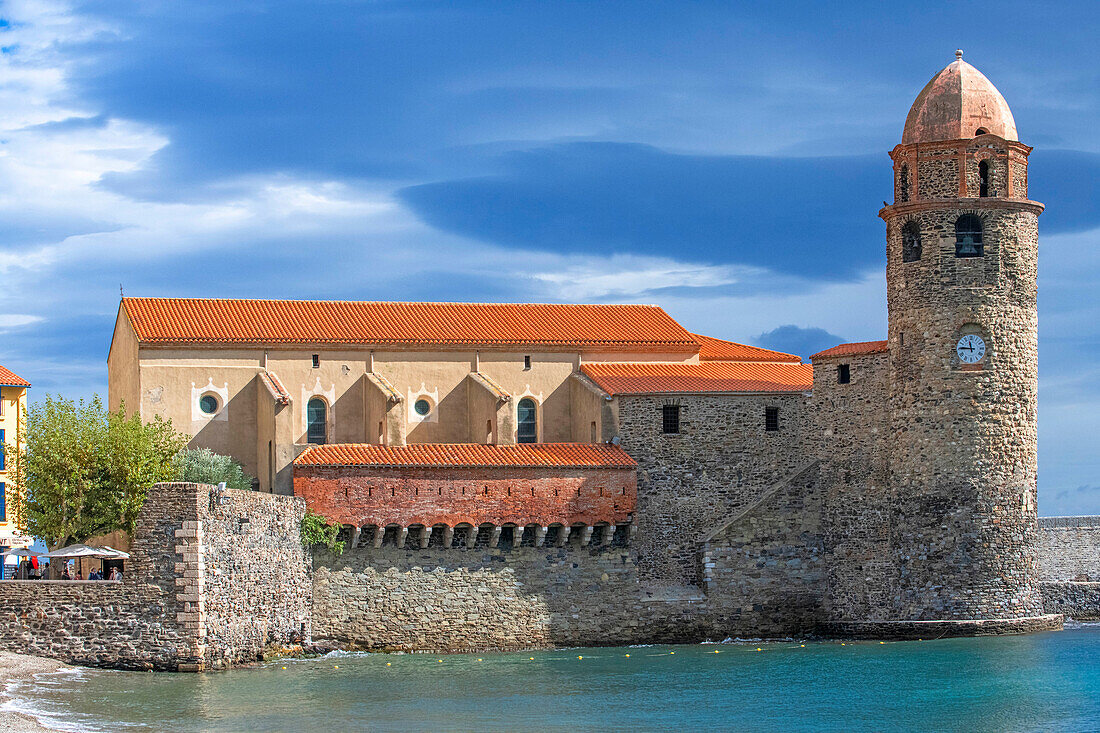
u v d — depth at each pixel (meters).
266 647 74.50
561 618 82.69
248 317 89.44
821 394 86.81
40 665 68.00
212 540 70.00
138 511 78.44
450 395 90.56
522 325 93.88
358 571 79.81
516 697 66.62
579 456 84.31
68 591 69.50
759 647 82.12
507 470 82.25
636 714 63.28
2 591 69.88
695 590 85.19
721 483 86.44
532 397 91.75
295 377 87.62
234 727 58.66
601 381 88.62
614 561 84.19
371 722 60.41
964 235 82.56
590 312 97.56
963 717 63.22
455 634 80.75
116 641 69.12
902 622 82.25
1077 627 86.44
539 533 82.38
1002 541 81.75
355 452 80.94
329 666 74.12
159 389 85.06
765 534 86.06
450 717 61.88
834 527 85.94
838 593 85.44
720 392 86.75
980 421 81.44
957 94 83.50
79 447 79.44
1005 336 82.12
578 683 70.44
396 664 75.44
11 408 103.25
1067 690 68.31
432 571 80.94
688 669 74.62
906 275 83.12
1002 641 80.25
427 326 91.81
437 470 81.12
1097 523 94.38
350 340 88.56
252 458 86.19
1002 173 82.56
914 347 82.62
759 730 60.62
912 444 82.50
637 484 85.06
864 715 63.53
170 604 68.94
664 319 97.69
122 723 58.50
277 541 75.94
